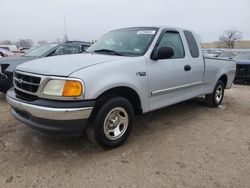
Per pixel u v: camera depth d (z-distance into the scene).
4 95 7.33
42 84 3.37
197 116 5.66
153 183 3.04
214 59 5.91
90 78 3.38
